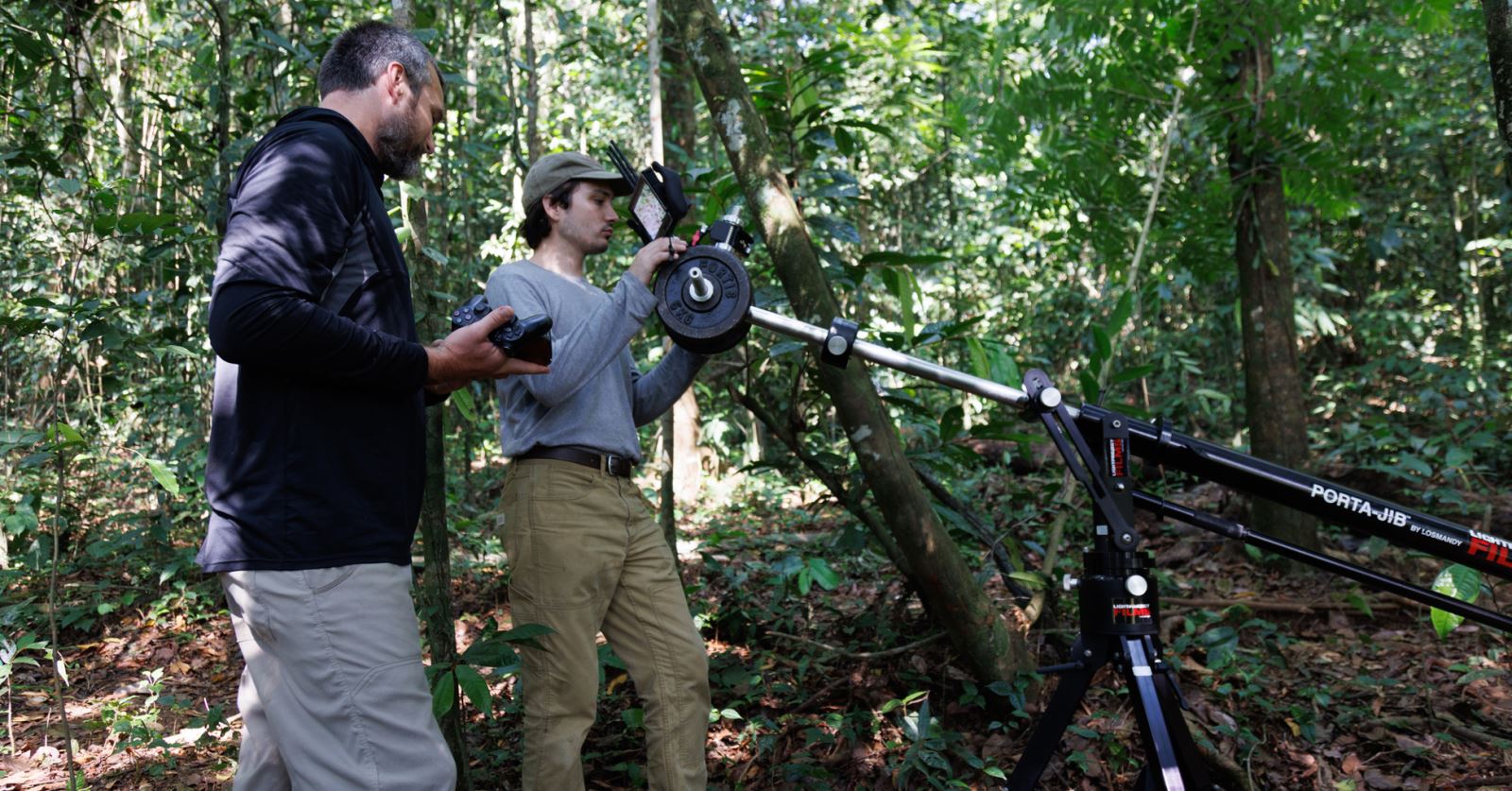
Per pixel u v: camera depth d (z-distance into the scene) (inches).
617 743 109.9
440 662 87.1
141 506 221.5
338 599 60.2
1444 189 317.1
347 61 67.4
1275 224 170.6
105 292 220.7
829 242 122.9
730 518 249.1
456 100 202.4
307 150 60.4
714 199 117.3
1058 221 262.2
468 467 243.3
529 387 83.4
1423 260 325.7
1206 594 158.2
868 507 135.8
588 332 81.2
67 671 146.7
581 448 87.1
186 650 154.8
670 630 89.9
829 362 69.9
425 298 98.3
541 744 86.0
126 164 216.2
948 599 106.3
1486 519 172.2
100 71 217.9
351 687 60.3
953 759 103.3
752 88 126.3
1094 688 117.7
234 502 60.6
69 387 228.8
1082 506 189.6
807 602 151.7
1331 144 171.2
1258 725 112.1
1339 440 229.0
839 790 101.0
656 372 97.4
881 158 316.5
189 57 200.7
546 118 297.4
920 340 113.3
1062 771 102.0
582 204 94.3
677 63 277.6
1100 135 172.4
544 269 91.6
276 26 163.0
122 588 177.0
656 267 82.7
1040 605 118.4
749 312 70.6
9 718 117.3
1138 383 297.3
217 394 62.6
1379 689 119.0
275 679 61.2
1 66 130.6
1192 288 289.7
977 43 283.9
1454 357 289.4
